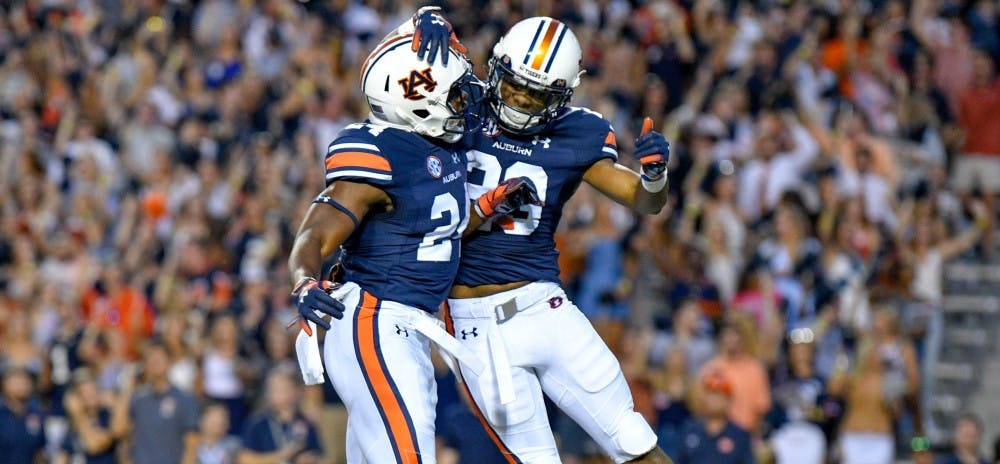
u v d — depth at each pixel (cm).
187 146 5012
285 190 4716
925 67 5244
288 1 5728
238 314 4044
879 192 4562
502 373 1864
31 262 4669
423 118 1742
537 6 5525
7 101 5656
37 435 3631
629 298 4241
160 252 4609
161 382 3600
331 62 5441
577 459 3578
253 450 3497
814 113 4897
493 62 1830
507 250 1881
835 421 3725
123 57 5603
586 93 4962
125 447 3644
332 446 3669
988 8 5606
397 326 1755
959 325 4609
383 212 1759
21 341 4094
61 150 5250
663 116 5084
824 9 5225
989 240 4734
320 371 1683
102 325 4144
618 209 4444
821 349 3894
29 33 5900
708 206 4394
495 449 3011
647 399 3659
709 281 4078
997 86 5216
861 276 4138
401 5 5728
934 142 5069
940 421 4369
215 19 5791
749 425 3556
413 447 1716
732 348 3612
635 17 5500
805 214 4241
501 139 1878
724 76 5147
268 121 5100
